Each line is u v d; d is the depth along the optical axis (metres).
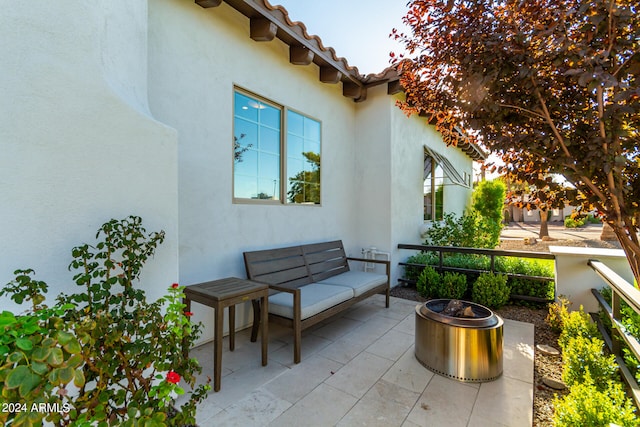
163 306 2.21
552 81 1.79
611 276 2.89
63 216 1.78
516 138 1.75
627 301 2.17
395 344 3.59
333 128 5.71
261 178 4.31
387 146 6.00
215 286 3.05
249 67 4.04
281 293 3.78
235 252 3.85
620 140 1.61
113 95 1.99
